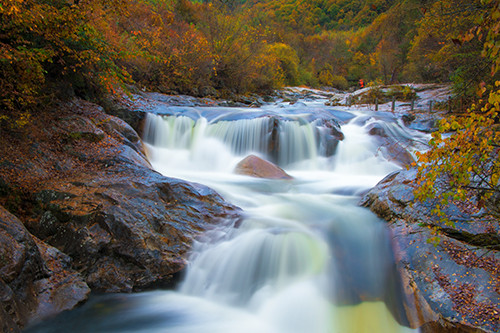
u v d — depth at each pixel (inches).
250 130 418.0
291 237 206.4
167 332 158.4
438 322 139.9
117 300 171.9
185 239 197.8
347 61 2224.4
